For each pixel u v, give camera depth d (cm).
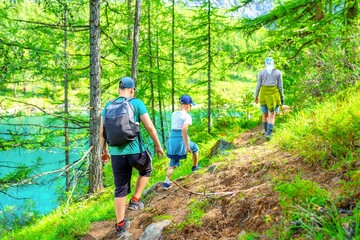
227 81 1658
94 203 868
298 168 396
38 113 1101
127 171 461
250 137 924
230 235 347
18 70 975
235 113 1573
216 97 1584
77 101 1709
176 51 1803
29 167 1089
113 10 1246
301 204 303
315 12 1333
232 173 484
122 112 436
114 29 1375
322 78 882
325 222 266
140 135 455
